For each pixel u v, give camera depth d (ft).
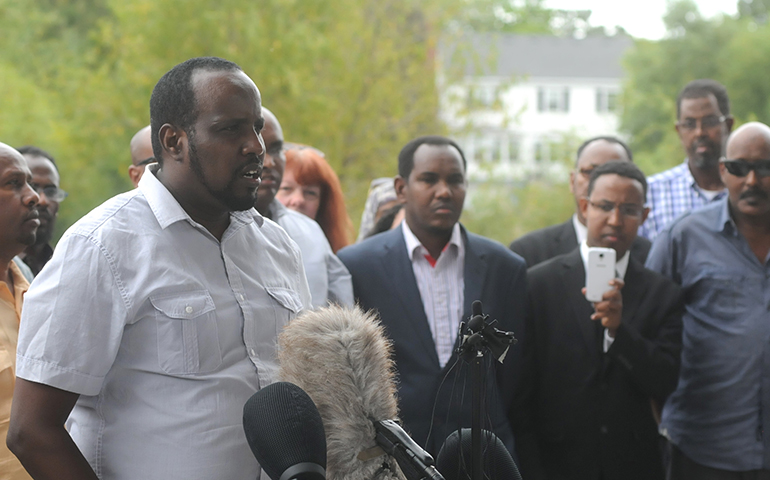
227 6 44.80
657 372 11.69
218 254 6.94
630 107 91.91
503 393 11.61
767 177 12.26
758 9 116.98
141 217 6.70
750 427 12.27
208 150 6.53
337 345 5.39
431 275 11.94
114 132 48.75
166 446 6.40
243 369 6.78
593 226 12.52
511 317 11.80
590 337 12.08
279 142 11.41
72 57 60.08
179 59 44.14
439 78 54.65
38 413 6.16
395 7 53.01
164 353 6.48
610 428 11.85
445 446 6.30
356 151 49.14
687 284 13.12
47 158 13.34
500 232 65.57
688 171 16.70
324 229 14.24
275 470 4.87
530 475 11.95
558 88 171.73
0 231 9.38
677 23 93.50
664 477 12.16
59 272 6.33
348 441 5.20
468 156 64.80
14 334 9.24
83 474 6.19
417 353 11.24
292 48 44.27
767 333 12.33
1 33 63.00
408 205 12.07
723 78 86.58
